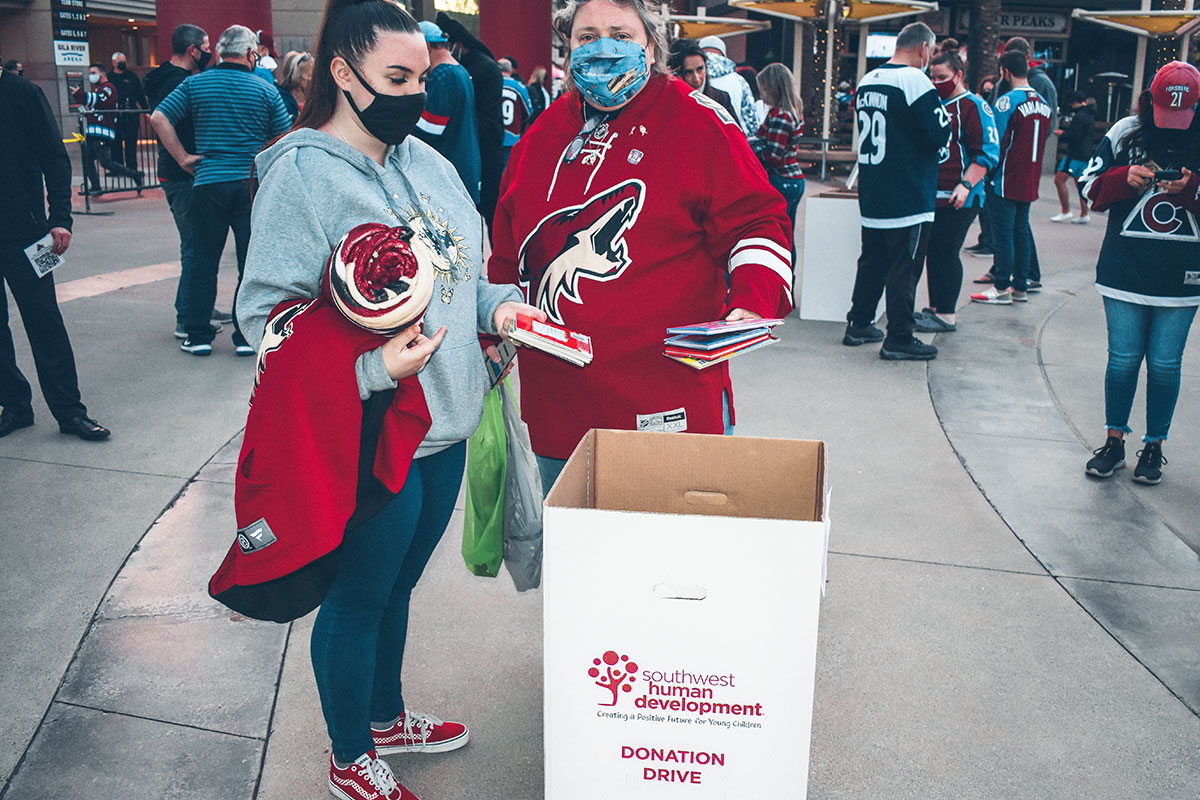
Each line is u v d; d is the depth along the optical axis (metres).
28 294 4.39
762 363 6.04
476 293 2.23
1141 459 4.31
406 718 2.52
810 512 2.01
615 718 1.76
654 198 2.33
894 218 5.91
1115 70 24.36
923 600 3.31
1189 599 3.34
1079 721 2.68
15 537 3.60
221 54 5.80
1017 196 7.43
